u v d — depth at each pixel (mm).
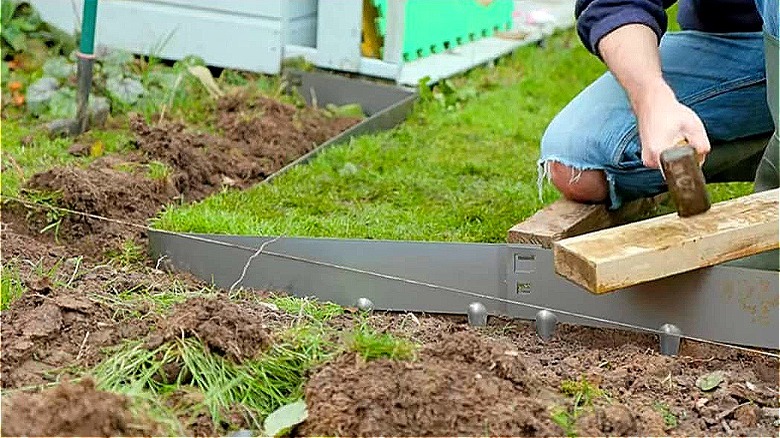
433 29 5348
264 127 4273
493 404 2086
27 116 4352
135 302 2643
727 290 2590
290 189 3732
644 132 2564
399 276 2875
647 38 2730
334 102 4902
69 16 5090
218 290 2902
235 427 2143
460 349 2221
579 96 3268
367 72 4984
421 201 3699
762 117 3172
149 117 4371
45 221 3230
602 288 2420
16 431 1862
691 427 2221
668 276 2574
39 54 4867
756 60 3104
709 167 3268
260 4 4914
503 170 4023
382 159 4090
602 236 2537
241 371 2258
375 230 3348
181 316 2330
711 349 2609
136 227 3209
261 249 2910
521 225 2994
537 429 2045
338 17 4953
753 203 2637
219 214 3328
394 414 2033
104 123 4320
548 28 6191
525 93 5105
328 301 2842
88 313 2500
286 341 2391
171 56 5105
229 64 5039
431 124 4590
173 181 3666
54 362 2320
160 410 2090
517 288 2783
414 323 2725
